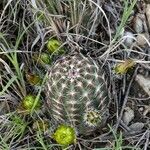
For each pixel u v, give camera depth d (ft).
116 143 0.85
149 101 0.93
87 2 0.96
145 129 0.91
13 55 0.92
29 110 0.87
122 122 0.91
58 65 0.75
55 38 0.97
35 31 0.98
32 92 0.94
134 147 0.85
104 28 0.99
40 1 0.95
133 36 0.97
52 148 0.90
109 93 0.87
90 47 0.97
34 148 0.87
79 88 0.73
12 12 0.99
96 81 0.76
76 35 0.95
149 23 0.99
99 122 0.82
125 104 0.92
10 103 0.95
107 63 0.93
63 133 0.79
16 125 0.90
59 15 0.95
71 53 0.89
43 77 0.92
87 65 0.75
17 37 0.97
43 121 0.88
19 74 0.90
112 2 1.00
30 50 0.99
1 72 0.97
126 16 0.89
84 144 0.90
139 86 0.93
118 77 0.92
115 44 0.92
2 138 0.87
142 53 0.93
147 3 1.00
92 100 0.77
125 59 0.95
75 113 0.79
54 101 0.78
